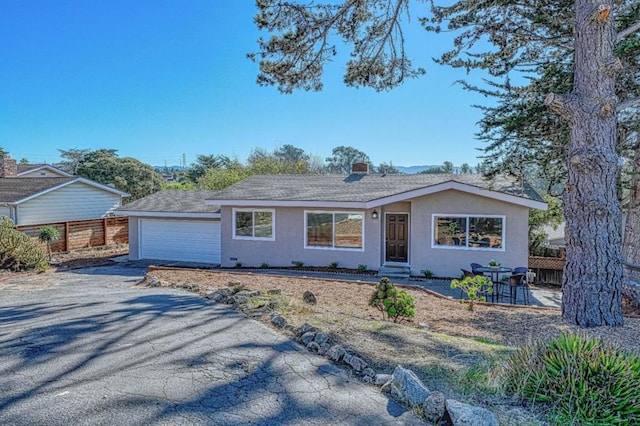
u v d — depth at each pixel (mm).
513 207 13258
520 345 5297
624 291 10242
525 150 11859
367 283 10773
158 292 8922
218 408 3410
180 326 5824
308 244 15578
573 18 9469
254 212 16078
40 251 14594
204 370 4211
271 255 15930
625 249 10906
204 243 17766
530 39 10188
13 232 13781
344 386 3875
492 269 11195
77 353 4695
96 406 3404
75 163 46312
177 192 21234
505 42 10062
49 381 3906
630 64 9391
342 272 14688
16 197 18984
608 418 3207
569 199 7496
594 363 3482
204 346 4957
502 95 11352
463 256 13781
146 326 5824
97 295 8609
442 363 4395
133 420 3184
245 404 3492
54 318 6363
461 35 10188
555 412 3324
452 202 13828
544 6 9586
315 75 10312
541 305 10938
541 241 18062
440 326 6988
